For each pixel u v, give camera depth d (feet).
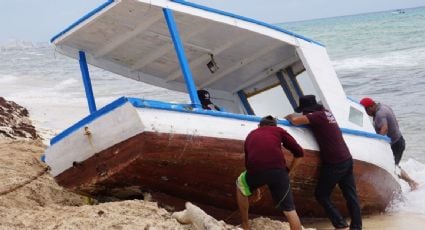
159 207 27.12
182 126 25.94
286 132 26.58
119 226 22.04
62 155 27.91
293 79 38.19
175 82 39.06
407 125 61.93
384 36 193.26
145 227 21.86
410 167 47.32
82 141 26.94
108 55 34.04
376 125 38.63
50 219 23.72
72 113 76.02
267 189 28.66
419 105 72.23
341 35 228.22
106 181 27.02
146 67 36.60
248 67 37.99
